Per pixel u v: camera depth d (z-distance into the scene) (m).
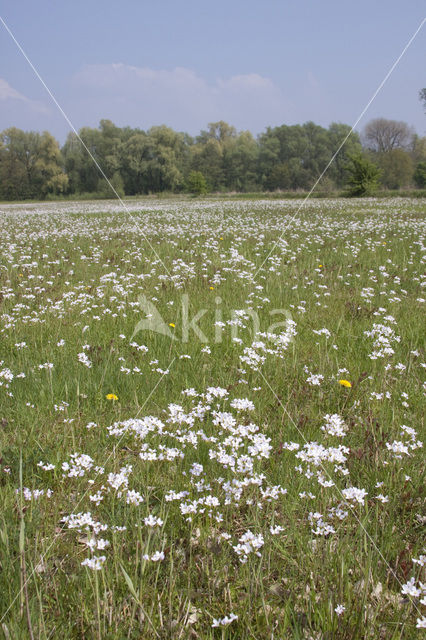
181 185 83.19
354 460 3.25
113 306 6.86
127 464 3.10
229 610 2.21
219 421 3.22
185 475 3.02
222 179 87.88
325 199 39.47
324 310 6.88
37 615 2.10
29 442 3.40
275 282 8.35
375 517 2.74
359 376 4.50
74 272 9.48
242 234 14.75
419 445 3.26
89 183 83.12
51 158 82.94
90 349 5.06
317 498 2.82
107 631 2.04
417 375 4.63
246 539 2.37
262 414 3.95
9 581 2.20
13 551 2.46
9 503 2.72
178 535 2.63
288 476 3.08
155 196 71.12
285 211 24.48
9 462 3.18
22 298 7.23
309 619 2.10
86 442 3.46
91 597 2.20
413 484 3.09
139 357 4.96
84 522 2.40
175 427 3.60
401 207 26.55
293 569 2.41
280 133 88.88
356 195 41.91
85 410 3.88
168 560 2.44
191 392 3.72
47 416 3.79
